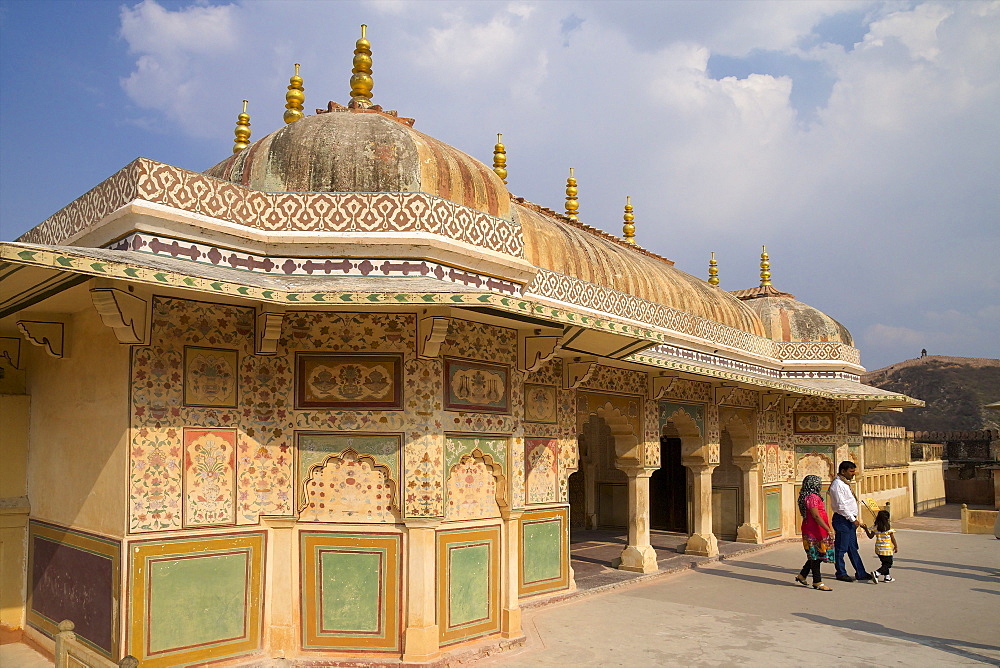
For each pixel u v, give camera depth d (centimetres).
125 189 462
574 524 1305
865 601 728
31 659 532
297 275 501
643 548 858
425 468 498
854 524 854
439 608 510
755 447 1111
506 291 574
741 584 816
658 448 891
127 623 442
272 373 512
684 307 989
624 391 848
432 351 500
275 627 497
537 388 709
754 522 1108
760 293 1351
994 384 5591
